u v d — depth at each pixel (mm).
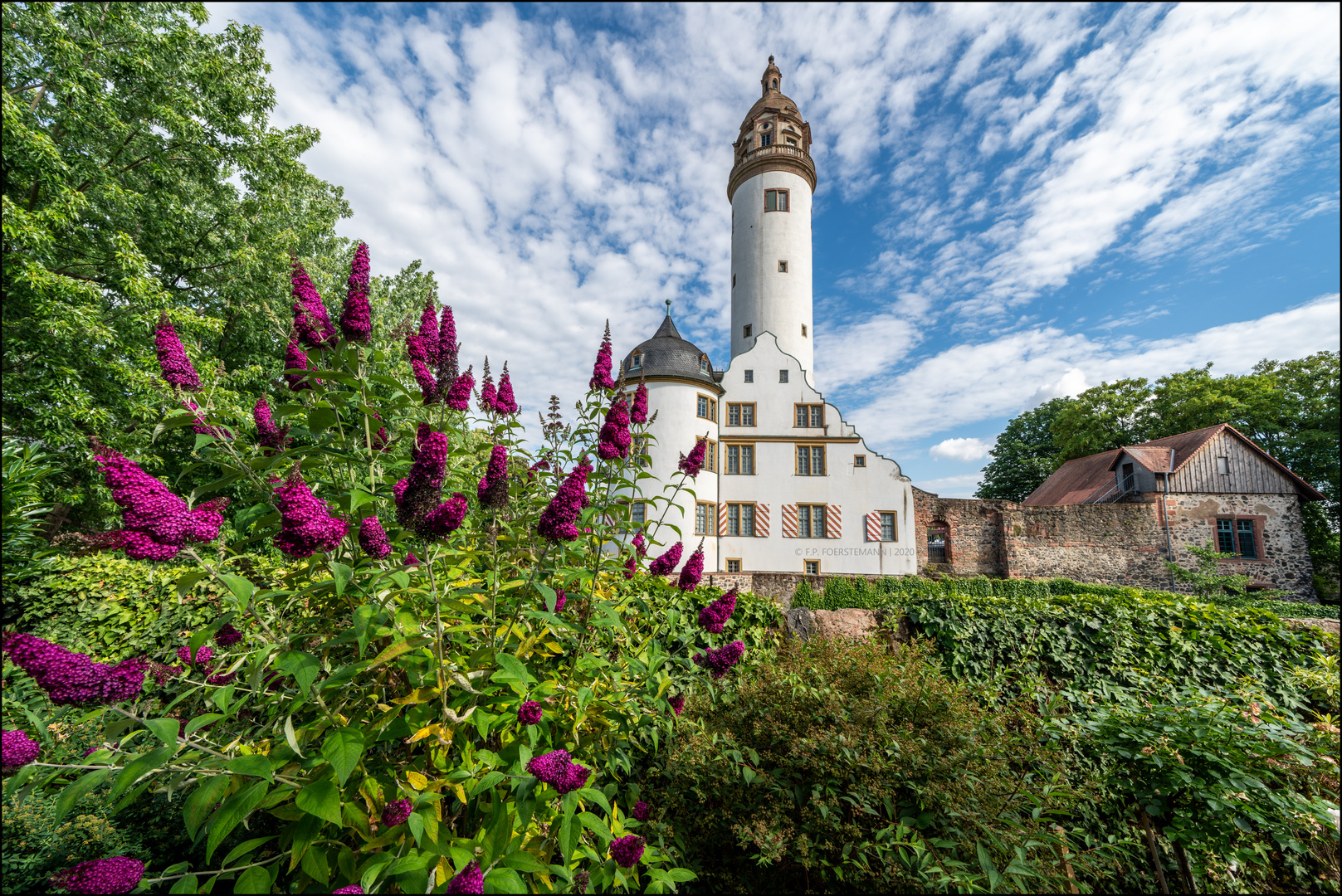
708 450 21344
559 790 1787
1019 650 5570
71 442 9164
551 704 2428
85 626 4977
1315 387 25422
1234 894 3152
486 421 3607
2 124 8367
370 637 1929
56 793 2877
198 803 1622
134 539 1546
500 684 2158
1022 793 2768
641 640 3248
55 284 8695
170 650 2475
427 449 1804
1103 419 30719
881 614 5973
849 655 3852
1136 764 3256
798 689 3297
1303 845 2889
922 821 2611
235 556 2344
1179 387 28500
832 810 2736
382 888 1803
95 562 5230
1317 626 5441
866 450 21672
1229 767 2926
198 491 2219
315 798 1657
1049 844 2604
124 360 9977
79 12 10078
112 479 1507
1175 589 19734
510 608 2496
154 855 2793
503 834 1929
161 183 11336
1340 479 23719
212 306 12875
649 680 2818
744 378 22516
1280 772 3057
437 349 3203
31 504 5184
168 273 12383
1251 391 26109
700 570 3139
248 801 1647
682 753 2865
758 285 27453
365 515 2326
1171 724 3223
